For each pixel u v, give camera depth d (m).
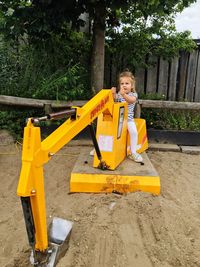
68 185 3.58
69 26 5.54
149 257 2.42
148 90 6.34
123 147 3.57
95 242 2.50
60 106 5.00
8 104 4.95
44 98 5.12
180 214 2.97
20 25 4.71
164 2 4.38
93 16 5.05
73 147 4.86
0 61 5.46
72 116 2.39
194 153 4.95
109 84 6.11
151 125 5.50
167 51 5.95
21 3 4.95
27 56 5.46
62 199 3.18
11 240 2.64
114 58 5.98
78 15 4.86
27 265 2.33
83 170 3.26
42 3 4.48
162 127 5.48
